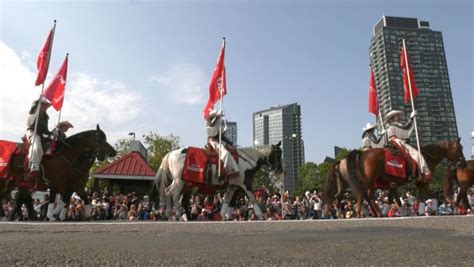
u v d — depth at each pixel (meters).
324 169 66.31
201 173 12.23
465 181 13.52
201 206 16.86
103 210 15.80
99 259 3.36
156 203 12.99
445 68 75.62
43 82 12.32
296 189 74.00
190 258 3.48
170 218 12.33
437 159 12.79
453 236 5.30
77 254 3.61
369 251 3.96
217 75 14.69
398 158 11.93
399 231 5.91
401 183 12.30
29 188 11.25
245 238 5.04
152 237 5.16
